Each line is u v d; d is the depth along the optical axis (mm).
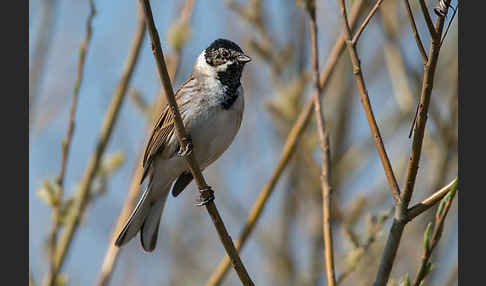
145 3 6770
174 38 9578
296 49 11688
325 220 7078
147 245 9859
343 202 12266
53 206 8922
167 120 9617
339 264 11359
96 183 9336
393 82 11539
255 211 9484
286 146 9430
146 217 10008
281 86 11305
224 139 9750
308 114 9352
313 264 11883
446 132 11445
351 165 12445
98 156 9414
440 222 6234
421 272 6266
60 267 8961
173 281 12758
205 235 13656
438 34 6020
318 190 12188
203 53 9938
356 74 6812
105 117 9625
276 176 9461
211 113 9539
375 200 11820
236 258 7348
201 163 10023
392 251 6625
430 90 6195
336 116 12484
